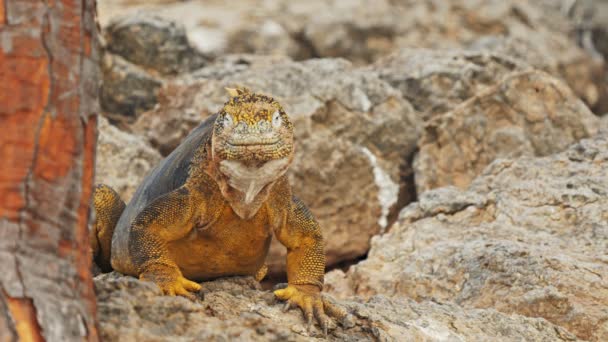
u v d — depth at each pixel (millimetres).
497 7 63781
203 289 18031
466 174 34781
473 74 39844
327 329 17766
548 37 62875
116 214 22312
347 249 33969
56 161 12812
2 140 12500
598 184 27500
